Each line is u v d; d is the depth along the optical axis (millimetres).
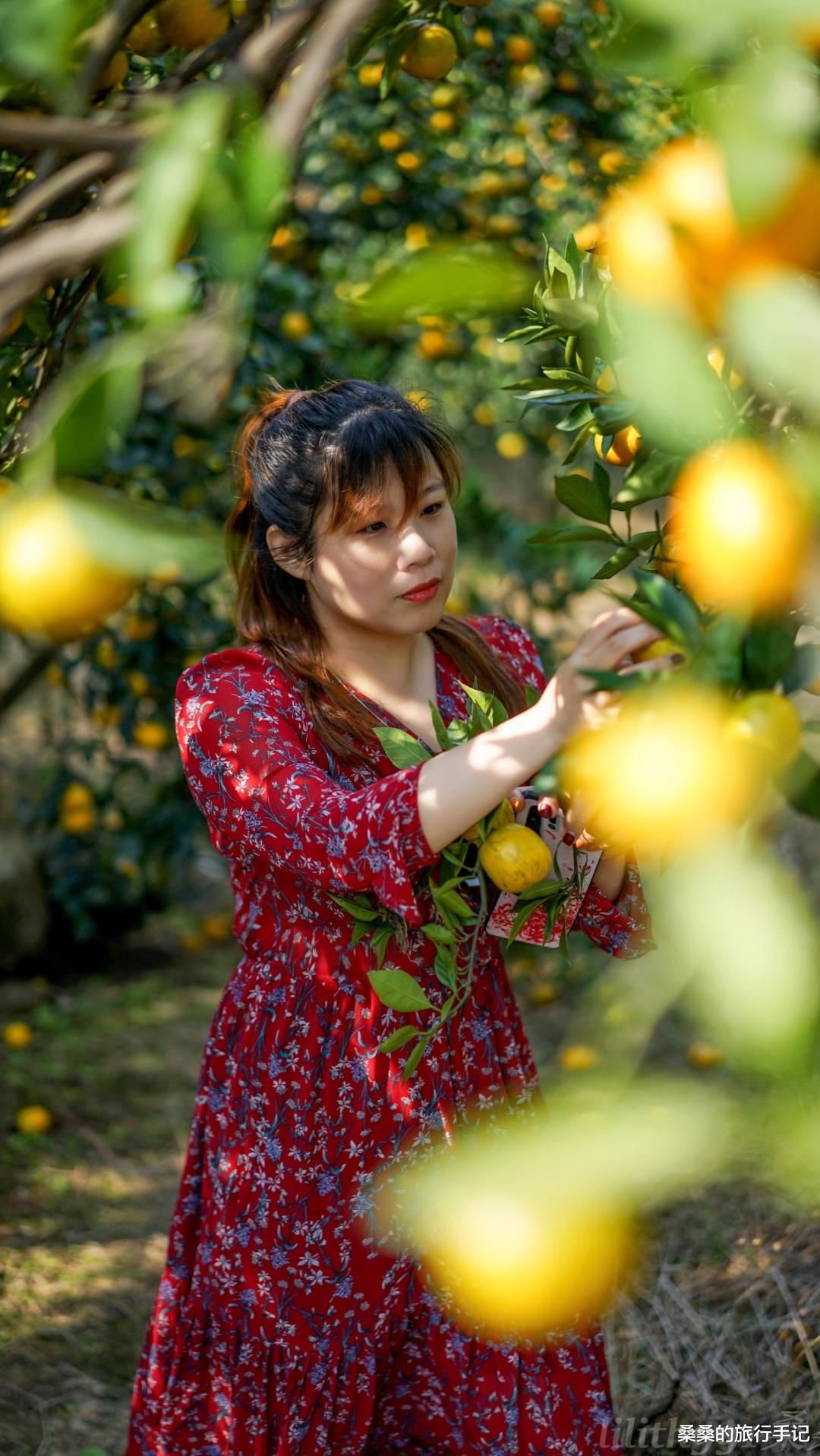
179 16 1054
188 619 3912
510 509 4340
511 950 4629
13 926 4891
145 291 653
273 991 1965
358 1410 1987
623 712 780
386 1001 1576
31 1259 3412
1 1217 3580
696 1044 3672
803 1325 2670
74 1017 4738
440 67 1461
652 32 678
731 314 589
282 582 1979
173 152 660
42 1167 3832
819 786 744
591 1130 550
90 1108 4148
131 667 4027
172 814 4293
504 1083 2021
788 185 599
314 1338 1969
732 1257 2896
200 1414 2119
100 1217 3604
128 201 703
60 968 5105
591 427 1441
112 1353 3082
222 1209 2010
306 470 1820
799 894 596
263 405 1989
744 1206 3037
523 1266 757
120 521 641
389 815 1570
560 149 3676
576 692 1324
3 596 664
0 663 5250
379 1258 1937
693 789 722
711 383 614
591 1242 772
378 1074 1915
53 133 678
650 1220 2969
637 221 675
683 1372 2650
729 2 584
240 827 1810
